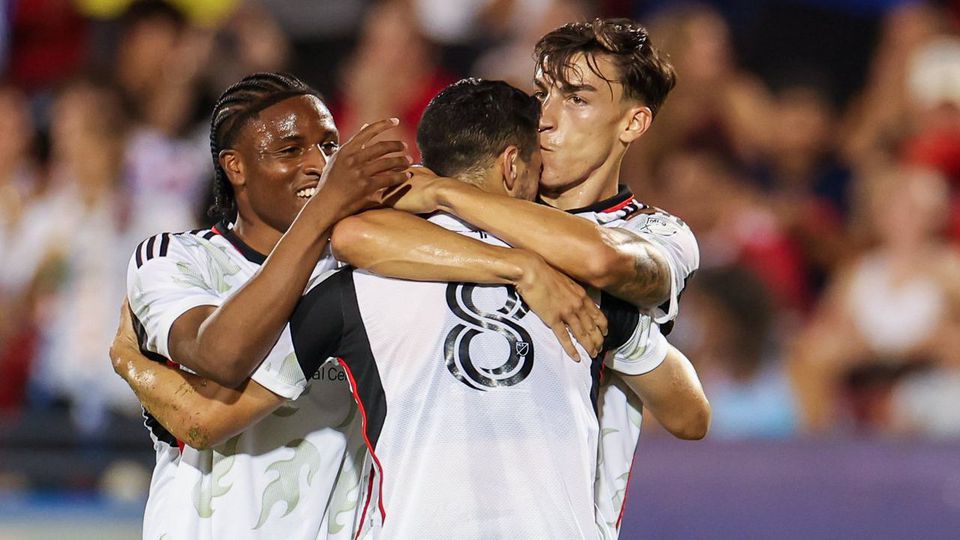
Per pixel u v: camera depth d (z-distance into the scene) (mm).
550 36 10508
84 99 26219
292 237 9352
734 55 27125
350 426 10531
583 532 9383
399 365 9422
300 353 9547
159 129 26094
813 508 18094
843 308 23719
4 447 20156
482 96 9836
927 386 22656
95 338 23844
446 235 9453
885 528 17938
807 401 23094
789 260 24703
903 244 23812
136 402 23047
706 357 22172
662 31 26484
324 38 27328
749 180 25797
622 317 9906
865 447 18391
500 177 9852
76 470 20094
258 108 10602
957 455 18109
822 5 27438
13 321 24781
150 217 24719
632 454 10781
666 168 25375
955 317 23375
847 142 26703
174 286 10070
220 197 11086
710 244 24375
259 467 10328
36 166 27047
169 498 10445
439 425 9305
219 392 9688
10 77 28547
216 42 26750
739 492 18219
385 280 9555
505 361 9422
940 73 26531
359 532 9852
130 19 27281
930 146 25844
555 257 9359
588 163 10398
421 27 26953
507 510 9219
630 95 10398
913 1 27562
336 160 9453
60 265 24906
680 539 18188
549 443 9391
